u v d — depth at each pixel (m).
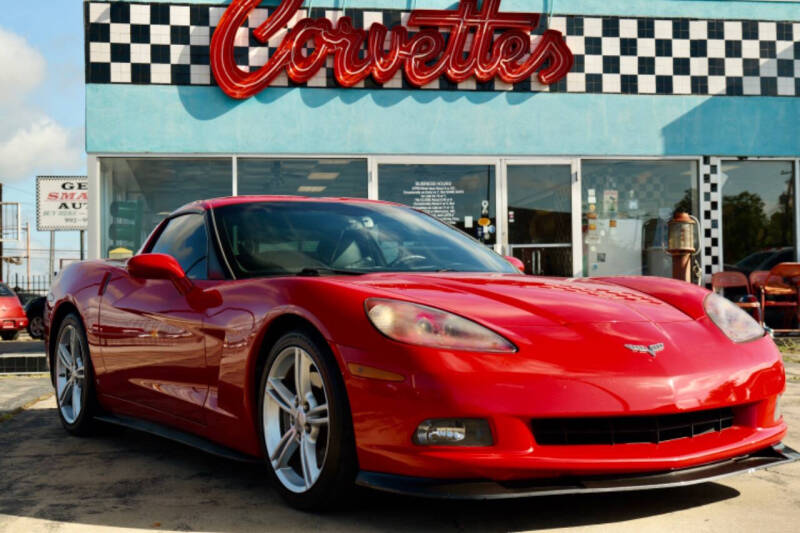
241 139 7.91
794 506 2.38
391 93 8.09
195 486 2.72
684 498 2.47
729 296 8.52
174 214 3.53
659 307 2.51
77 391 3.76
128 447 3.46
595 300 2.48
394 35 7.98
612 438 2.16
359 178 8.09
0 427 3.99
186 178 7.91
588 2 8.34
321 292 2.37
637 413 2.12
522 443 2.09
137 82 7.81
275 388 2.49
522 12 8.12
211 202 3.29
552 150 8.27
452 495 2.06
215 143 7.89
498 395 2.08
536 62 8.15
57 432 3.86
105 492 2.64
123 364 3.33
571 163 8.30
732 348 2.39
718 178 8.49
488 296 2.42
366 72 7.95
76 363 3.79
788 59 8.59
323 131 8.01
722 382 2.26
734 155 8.49
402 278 2.58
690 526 2.18
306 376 2.40
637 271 8.40
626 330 2.29
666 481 2.16
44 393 5.08
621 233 8.38
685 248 7.45
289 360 2.51
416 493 2.09
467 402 2.06
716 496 2.49
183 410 2.95
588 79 8.32
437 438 2.08
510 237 8.24
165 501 2.51
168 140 7.84
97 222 7.76
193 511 2.39
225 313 2.69
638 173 8.43
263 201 3.28
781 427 2.47
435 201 8.15
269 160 7.99
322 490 2.28
